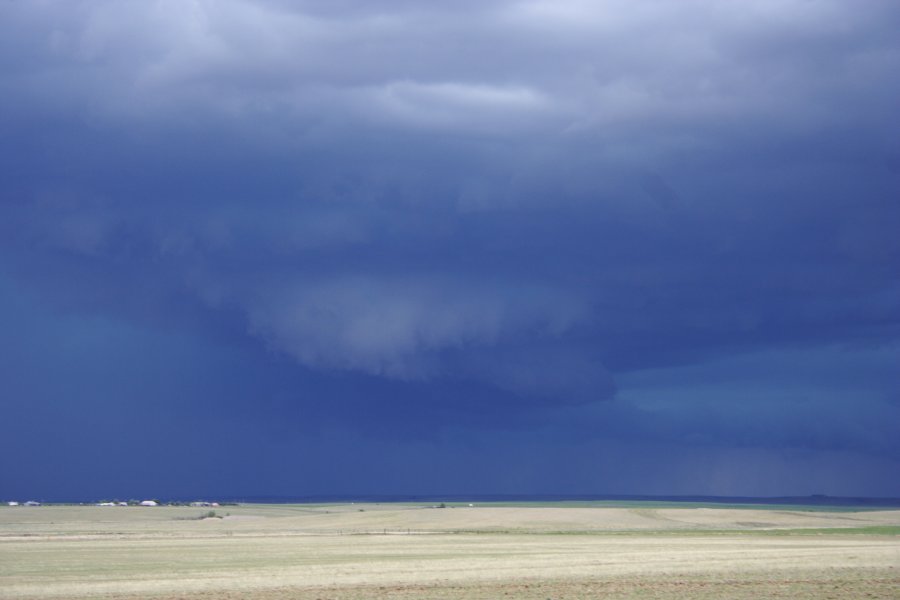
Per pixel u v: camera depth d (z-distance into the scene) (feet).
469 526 483.10
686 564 203.41
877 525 482.28
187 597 146.41
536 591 152.76
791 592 152.05
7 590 155.84
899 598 146.10
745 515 571.28
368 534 395.34
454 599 142.72
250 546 291.99
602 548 269.44
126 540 330.34
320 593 150.92
